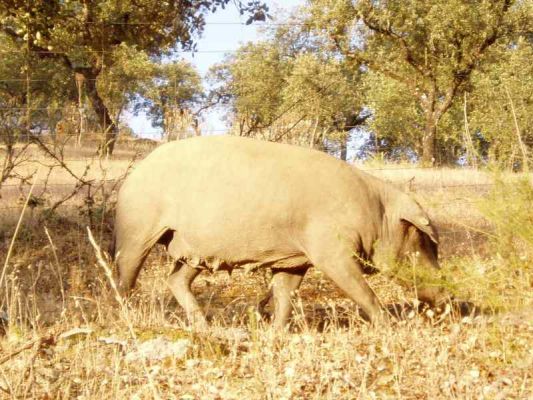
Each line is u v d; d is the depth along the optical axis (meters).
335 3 30.92
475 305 7.39
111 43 14.35
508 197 6.02
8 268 9.67
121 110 17.66
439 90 30.69
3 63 32.94
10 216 11.81
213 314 8.76
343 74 43.50
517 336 6.43
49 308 8.18
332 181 7.80
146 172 8.15
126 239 8.16
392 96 36.81
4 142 11.32
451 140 33.31
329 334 7.00
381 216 7.94
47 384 5.43
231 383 5.83
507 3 28.98
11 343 6.21
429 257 8.11
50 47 12.80
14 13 11.90
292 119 14.02
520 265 6.05
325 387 5.61
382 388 5.60
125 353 6.35
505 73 27.81
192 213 7.87
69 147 17.72
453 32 29.31
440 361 5.75
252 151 7.91
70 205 12.84
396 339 6.46
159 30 13.16
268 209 7.71
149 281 9.34
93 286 8.82
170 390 5.45
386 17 29.42
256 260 7.86
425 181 14.53
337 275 7.65
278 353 6.25
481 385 5.49
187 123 13.18
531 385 5.55
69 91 36.41
